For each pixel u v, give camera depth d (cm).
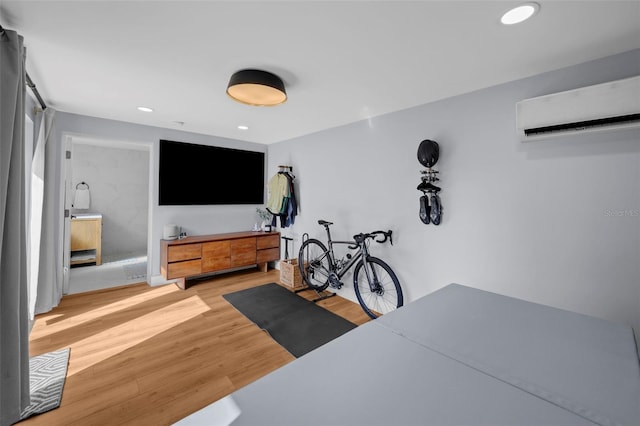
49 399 168
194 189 410
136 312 297
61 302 321
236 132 398
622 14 138
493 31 155
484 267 231
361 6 136
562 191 194
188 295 349
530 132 196
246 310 306
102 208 570
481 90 231
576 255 189
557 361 94
